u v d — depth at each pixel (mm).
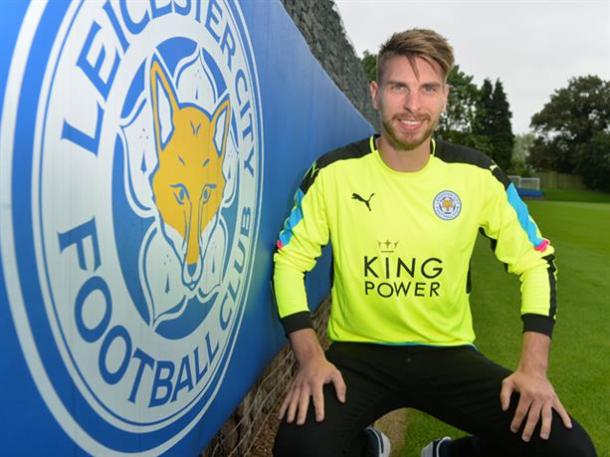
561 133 60750
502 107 57688
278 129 2139
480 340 4094
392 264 1700
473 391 1573
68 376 844
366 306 1733
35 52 727
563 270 7328
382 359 1659
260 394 2471
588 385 3217
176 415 1274
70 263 833
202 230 1362
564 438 1405
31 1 715
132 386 1056
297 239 1772
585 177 53156
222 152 1477
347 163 1738
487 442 1646
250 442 2293
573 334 4324
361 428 1585
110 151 925
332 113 3752
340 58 5438
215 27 1390
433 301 1707
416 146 1627
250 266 1830
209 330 1461
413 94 1587
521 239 1729
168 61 1125
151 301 1112
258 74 1815
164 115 1116
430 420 2650
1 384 691
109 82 911
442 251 1686
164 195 1138
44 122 753
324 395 1524
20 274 721
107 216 929
